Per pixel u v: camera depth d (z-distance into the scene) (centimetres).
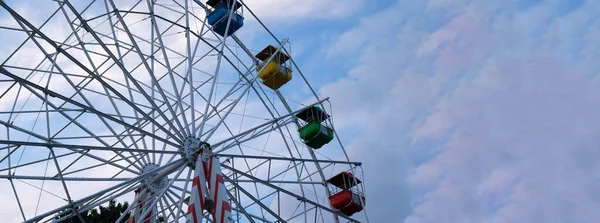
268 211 2430
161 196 2128
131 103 2081
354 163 2986
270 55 2969
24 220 1945
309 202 2591
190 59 2425
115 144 2386
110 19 2541
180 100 2284
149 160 2409
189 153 2178
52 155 1978
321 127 3019
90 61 2433
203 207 2028
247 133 2362
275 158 2480
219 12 2825
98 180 2084
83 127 2280
